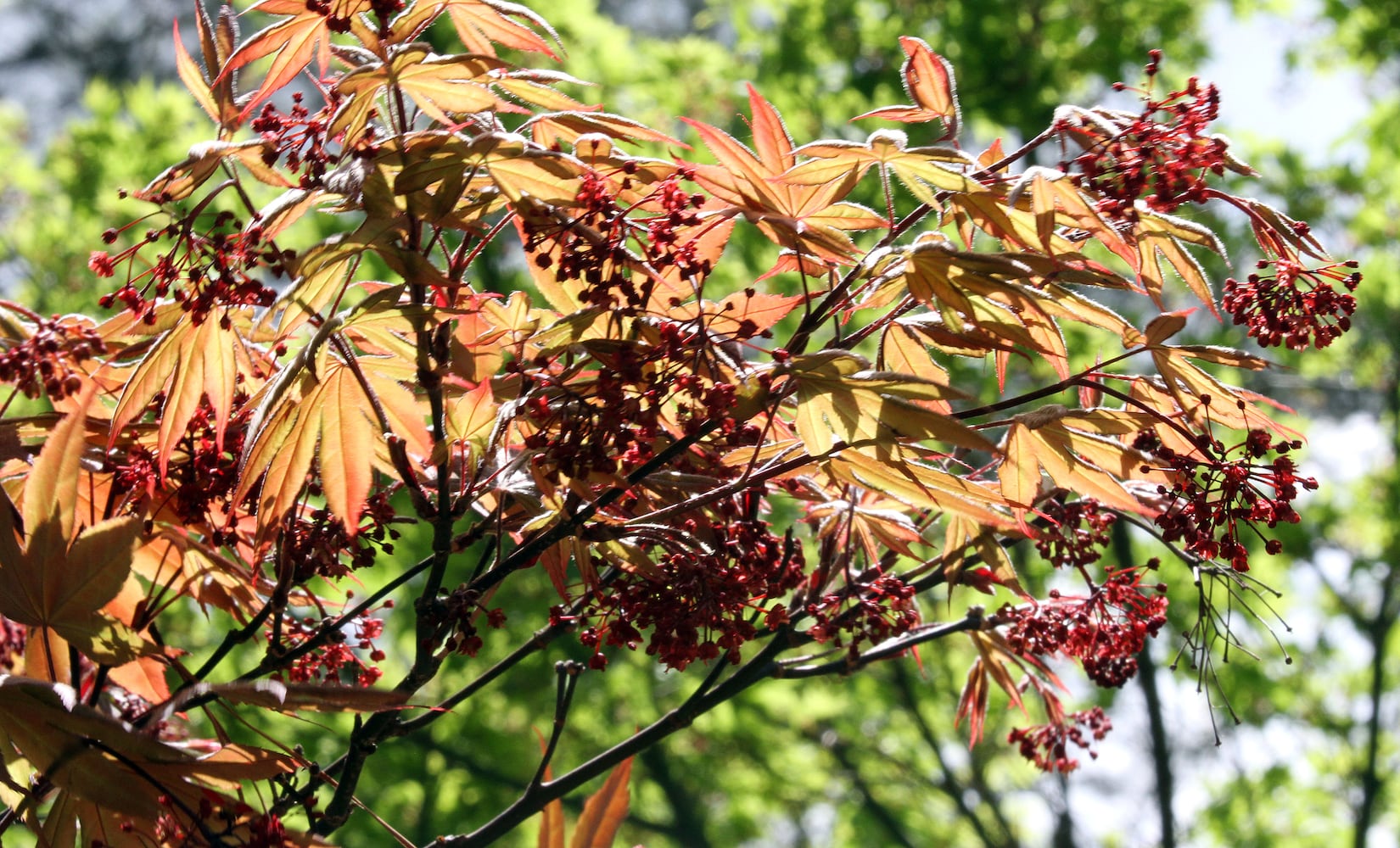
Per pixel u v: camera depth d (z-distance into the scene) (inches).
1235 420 39.8
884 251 38.1
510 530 39.9
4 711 35.9
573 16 113.2
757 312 39.1
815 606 41.6
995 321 38.1
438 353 38.7
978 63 114.8
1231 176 128.5
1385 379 146.2
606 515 39.4
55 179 117.3
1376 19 140.7
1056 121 38.9
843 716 147.9
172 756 36.1
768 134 38.8
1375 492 141.8
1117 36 114.2
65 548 36.8
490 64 37.9
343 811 39.4
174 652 40.3
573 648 125.6
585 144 38.5
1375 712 140.0
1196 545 39.2
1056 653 42.8
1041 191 37.4
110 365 39.5
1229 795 140.6
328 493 38.1
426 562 39.4
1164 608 42.2
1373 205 136.5
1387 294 136.0
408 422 38.8
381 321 38.1
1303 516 136.9
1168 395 40.2
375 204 37.5
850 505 42.0
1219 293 121.2
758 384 38.2
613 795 42.0
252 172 38.3
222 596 41.3
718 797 157.9
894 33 117.3
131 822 37.4
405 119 38.2
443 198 37.8
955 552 42.6
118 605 39.9
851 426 37.8
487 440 39.3
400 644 114.3
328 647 40.8
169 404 38.1
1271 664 133.4
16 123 139.9
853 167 38.4
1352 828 147.6
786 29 121.3
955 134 39.4
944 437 37.1
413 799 131.2
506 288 116.0
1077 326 103.7
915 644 43.6
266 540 38.1
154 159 114.0
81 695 40.0
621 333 38.8
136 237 109.9
